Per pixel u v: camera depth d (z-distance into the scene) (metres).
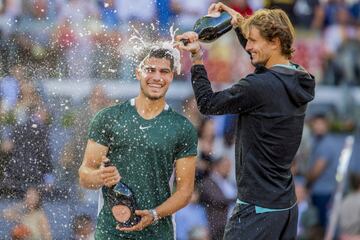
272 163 9.42
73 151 13.40
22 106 13.84
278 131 9.38
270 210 9.38
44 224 12.91
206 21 10.06
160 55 10.13
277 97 9.35
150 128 10.18
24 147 13.38
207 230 14.38
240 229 9.43
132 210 10.13
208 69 17.41
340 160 18.08
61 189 13.03
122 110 10.23
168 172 10.27
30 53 14.95
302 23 19.50
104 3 15.77
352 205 16.95
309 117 18.77
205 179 14.88
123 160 10.21
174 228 10.54
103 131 10.22
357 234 16.89
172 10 16.66
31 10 15.49
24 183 13.06
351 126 18.89
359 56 19.62
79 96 14.16
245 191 9.48
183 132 10.23
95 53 14.80
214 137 15.55
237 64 17.55
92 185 10.18
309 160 18.14
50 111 13.94
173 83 16.36
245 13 17.73
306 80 9.49
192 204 14.44
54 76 14.55
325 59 19.47
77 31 15.29
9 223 12.84
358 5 19.91
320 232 17.62
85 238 12.91
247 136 9.45
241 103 9.34
